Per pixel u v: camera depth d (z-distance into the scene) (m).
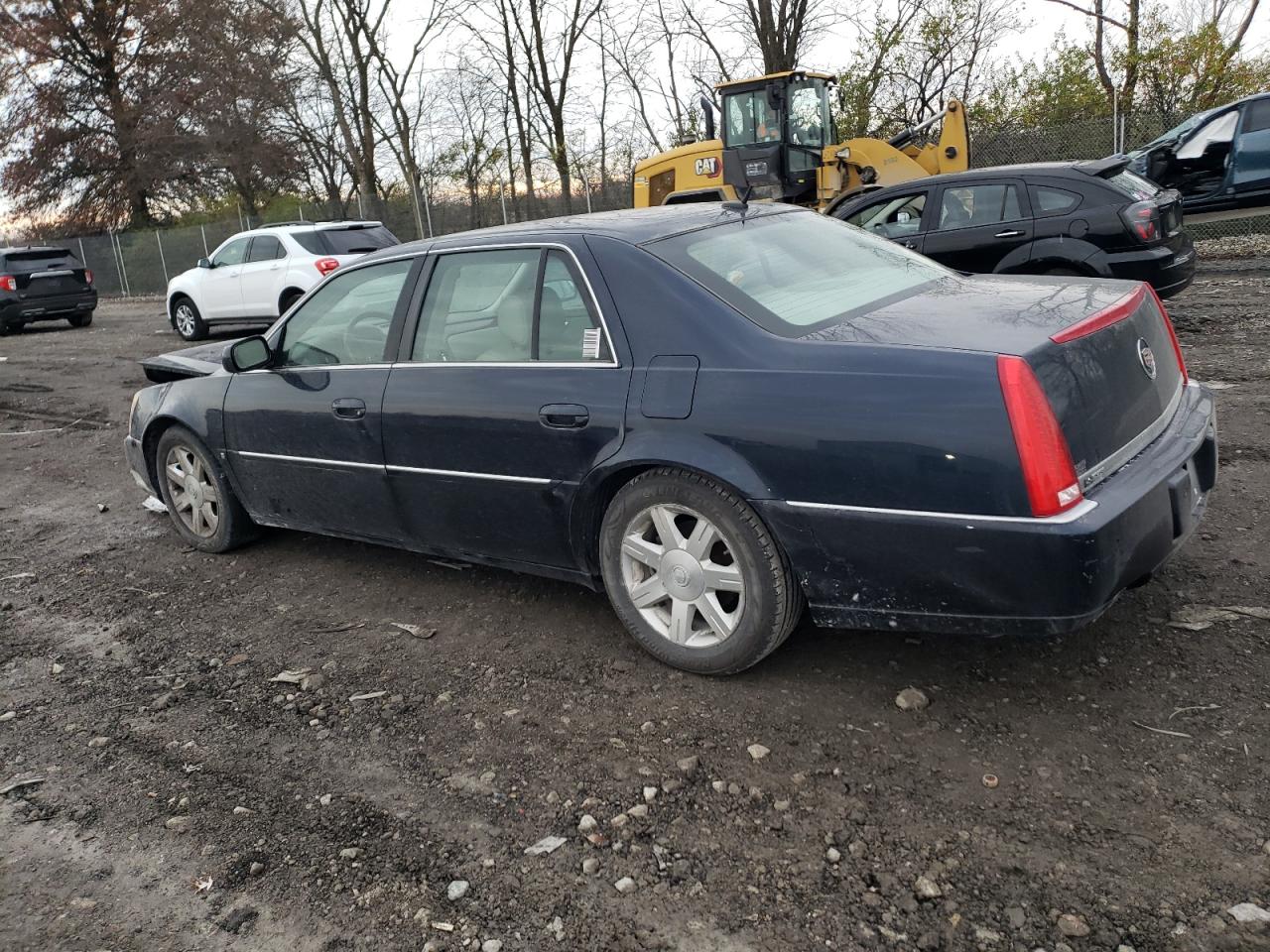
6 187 35.16
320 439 4.42
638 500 3.43
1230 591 3.68
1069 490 2.68
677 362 3.29
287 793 3.05
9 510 6.66
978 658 3.41
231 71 32.44
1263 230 14.27
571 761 3.07
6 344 18.12
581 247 3.63
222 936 2.46
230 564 5.18
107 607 4.74
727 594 3.47
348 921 2.47
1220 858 2.38
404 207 25.77
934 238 9.01
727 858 2.57
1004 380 2.69
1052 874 2.39
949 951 2.20
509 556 3.96
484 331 3.87
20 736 3.56
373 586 4.67
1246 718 2.91
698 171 15.42
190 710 3.64
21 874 2.78
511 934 2.38
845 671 3.43
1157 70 19.42
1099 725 2.96
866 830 2.62
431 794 2.97
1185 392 3.54
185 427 5.18
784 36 26.50
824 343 3.06
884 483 2.86
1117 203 8.16
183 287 15.64
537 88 31.84
